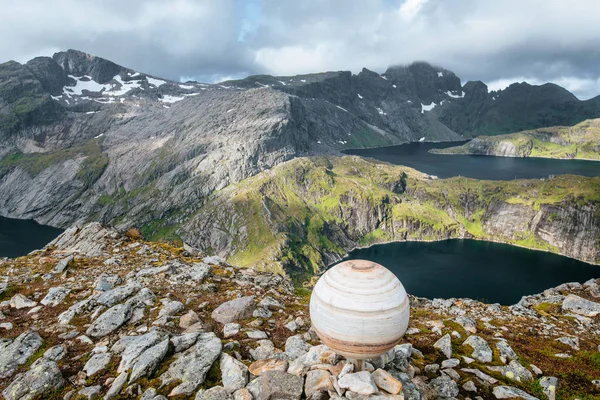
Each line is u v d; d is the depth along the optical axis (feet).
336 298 26.89
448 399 32.50
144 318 44.57
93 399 29.43
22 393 29.55
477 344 45.60
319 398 27.55
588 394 37.01
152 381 31.14
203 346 35.68
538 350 47.75
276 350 36.96
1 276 61.67
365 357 27.76
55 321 43.98
